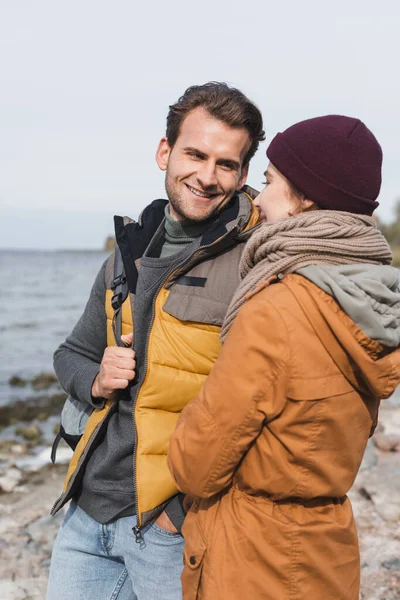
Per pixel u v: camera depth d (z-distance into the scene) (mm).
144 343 2320
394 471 5629
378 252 1879
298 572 1842
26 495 5703
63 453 7098
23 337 23141
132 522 2369
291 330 1771
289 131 1982
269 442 1830
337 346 1774
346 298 1711
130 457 2377
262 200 2076
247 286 1938
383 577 3953
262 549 1838
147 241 2555
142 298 2322
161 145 2559
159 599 2326
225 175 2400
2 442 7824
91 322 2711
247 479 1878
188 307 2281
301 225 1870
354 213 1932
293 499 1884
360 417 1875
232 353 1821
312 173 1915
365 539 4434
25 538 4699
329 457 1837
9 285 60875
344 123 1950
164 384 2271
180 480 1903
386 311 1757
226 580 1844
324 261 1835
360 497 5148
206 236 2309
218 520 1922
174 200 2445
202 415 1835
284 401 1787
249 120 2377
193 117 2363
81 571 2467
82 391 2508
